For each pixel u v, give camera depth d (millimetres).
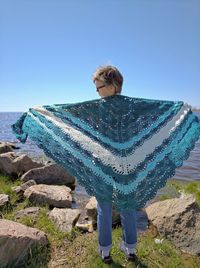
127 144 3291
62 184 8562
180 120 3584
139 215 5980
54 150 3475
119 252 4113
